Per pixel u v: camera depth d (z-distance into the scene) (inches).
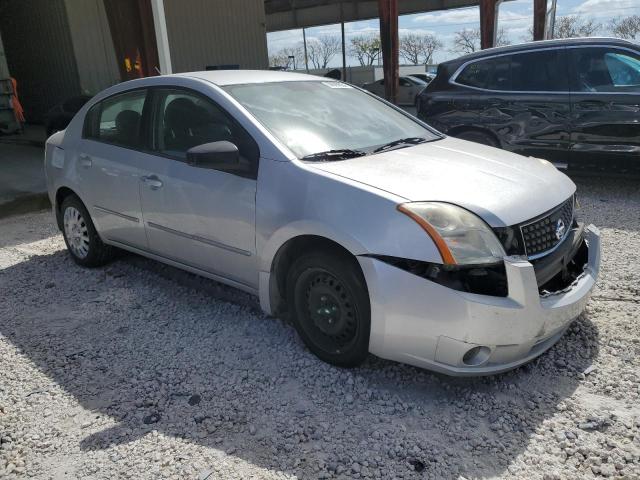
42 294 175.9
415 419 109.7
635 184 287.9
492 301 104.0
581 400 113.3
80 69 631.2
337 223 114.6
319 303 124.3
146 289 176.4
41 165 401.4
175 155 152.6
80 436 108.2
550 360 127.8
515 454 99.3
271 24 1136.8
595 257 130.5
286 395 118.5
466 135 291.9
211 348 138.6
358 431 106.5
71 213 194.9
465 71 292.4
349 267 115.3
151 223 160.7
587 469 95.0
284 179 125.8
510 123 277.3
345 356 122.3
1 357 138.3
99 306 165.3
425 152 140.1
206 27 656.4
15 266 203.0
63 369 132.0
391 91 488.4
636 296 156.5
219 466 98.4
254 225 131.6
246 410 114.0
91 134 182.7
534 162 143.2
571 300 115.4
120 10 369.4
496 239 107.7
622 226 218.7
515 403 113.3
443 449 101.0
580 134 260.5
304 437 105.2
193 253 151.8
